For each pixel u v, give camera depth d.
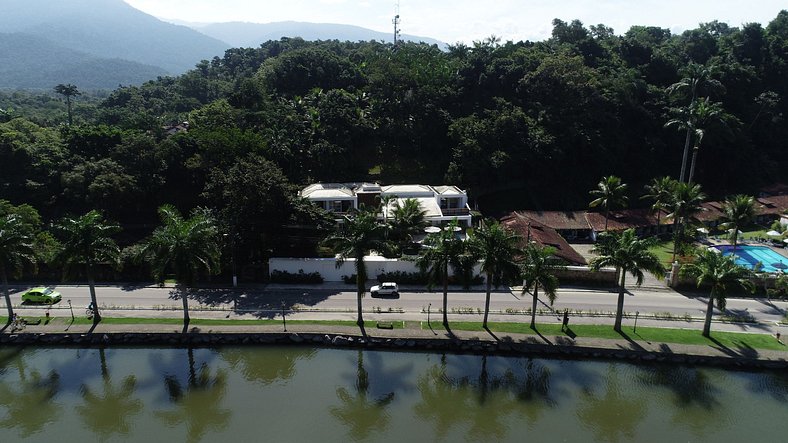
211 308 64.62
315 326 59.88
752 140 130.25
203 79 189.38
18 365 54.72
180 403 48.91
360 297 59.66
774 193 116.69
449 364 55.44
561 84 114.25
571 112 114.44
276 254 79.88
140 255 59.12
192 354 56.94
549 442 43.94
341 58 137.25
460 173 103.81
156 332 58.16
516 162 105.19
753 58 141.50
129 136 95.38
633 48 138.88
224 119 103.38
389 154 114.19
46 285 71.75
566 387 51.72
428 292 71.38
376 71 120.38
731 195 111.62
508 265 56.75
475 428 45.78
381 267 74.44
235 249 72.88
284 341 58.38
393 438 44.16
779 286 69.31
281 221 76.56
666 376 53.41
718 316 64.56
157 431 45.22
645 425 46.25
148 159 91.94
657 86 132.75
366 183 97.12
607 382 52.50
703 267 58.06
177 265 57.75
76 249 58.16
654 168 119.44
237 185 73.25
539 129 108.06
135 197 89.25
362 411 47.78
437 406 48.81
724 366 54.81
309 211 77.75
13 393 50.34
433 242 59.22
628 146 118.69
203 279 74.19
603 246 59.47
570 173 110.25
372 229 58.44
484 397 50.12
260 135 97.25
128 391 50.62
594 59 134.75
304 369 54.34
